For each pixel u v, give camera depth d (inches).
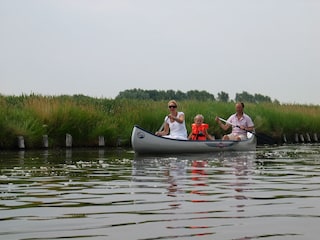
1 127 750.5
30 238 190.9
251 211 242.8
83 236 194.1
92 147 841.5
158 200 276.4
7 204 264.7
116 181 361.7
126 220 223.3
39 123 799.7
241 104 737.6
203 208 251.4
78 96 1104.8
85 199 281.0
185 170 442.0
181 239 189.6
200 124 711.7
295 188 322.7
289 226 209.8
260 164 505.7
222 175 399.9
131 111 954.1
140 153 666.8
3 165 489.7
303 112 1299.2
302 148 858.1
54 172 424.5
